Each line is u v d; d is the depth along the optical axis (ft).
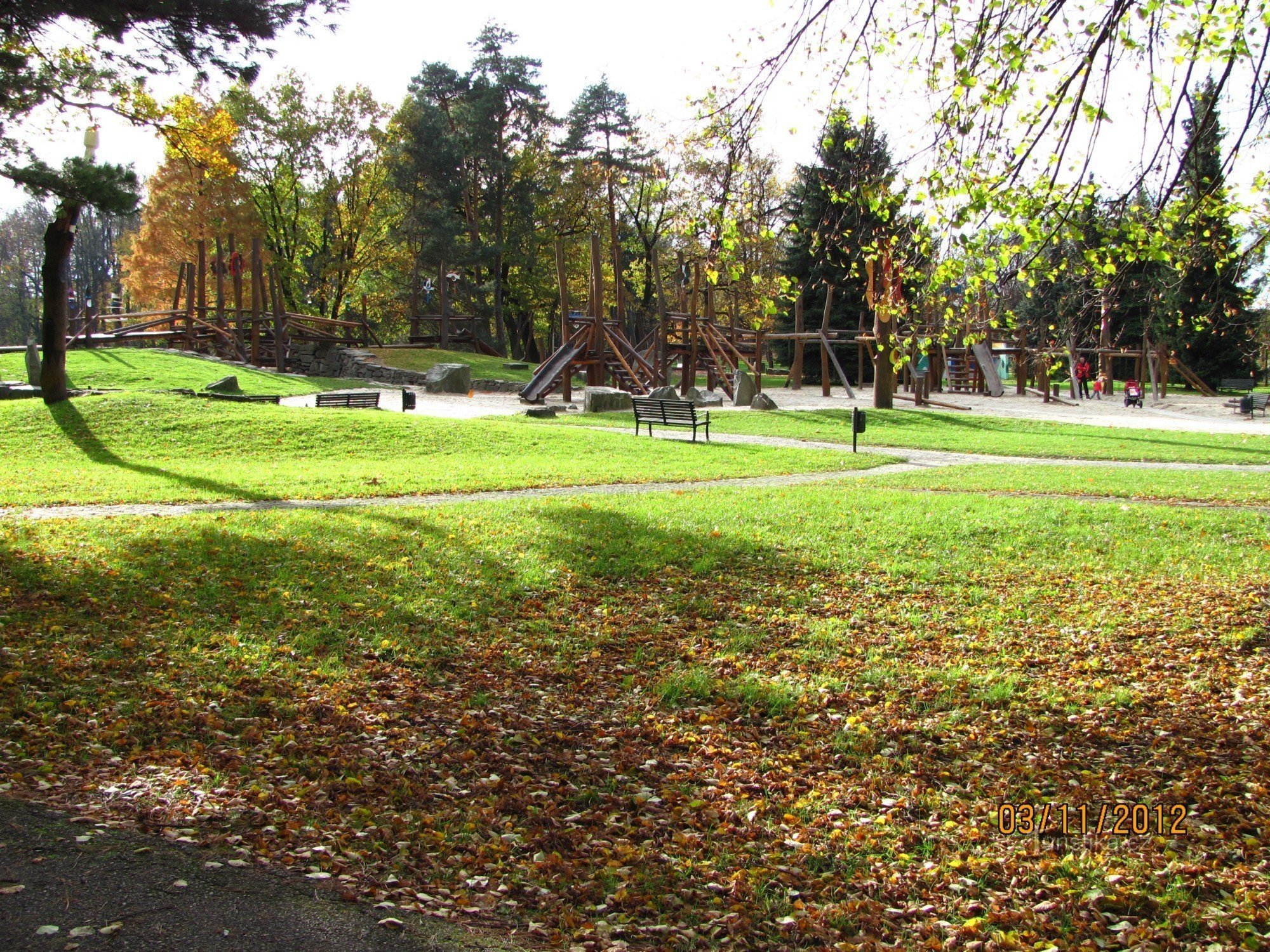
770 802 19.62
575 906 15.25
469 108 186.09
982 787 20.49
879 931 15.10
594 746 22.03
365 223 198.80
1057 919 15.58
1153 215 25.12
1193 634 29.07
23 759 18.52
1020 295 27.76
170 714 21.49
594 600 32.48
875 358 124.98
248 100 170.50
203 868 14.75
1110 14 22.40
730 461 72.18
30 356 104.68
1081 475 65.87
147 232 191.93
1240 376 204.13
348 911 13.97
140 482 56.90
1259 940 14.88
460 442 79.71
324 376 156.76
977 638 29.43
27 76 55.98
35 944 12.19
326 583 32.09
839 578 35.37
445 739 21.61
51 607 28.48
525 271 209.87
